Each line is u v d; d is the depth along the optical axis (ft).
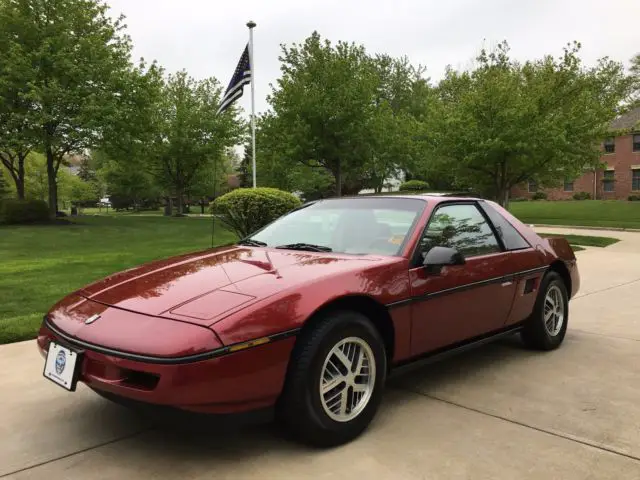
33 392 12.09
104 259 36.76
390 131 82.12
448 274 11.48
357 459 8.82
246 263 10.71
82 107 72.79
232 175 242.78
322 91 72.84
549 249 15.19
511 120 49.21
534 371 13.35
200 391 7.80
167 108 112.37
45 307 20.80
